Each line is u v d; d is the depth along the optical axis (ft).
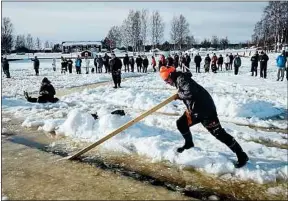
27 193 13.98
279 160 17.02
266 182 14.80
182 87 15.80
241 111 28.84
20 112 29.91
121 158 17.72
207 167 15.90
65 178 15.40
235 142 15.70
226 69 97.35
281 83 55.62
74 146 19.90
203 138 20.52
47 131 23.32
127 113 29.63
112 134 17.44
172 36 237.66
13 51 283.38
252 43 282.56
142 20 228.02
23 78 75.41
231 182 14.85
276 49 185.98
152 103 32.86
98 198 13.51
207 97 15.78
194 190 14.14
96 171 16.14
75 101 37.09
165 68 16.22
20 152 18.99
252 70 72.02
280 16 199.21
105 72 92.27
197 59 89.35
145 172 15.96
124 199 13.39
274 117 28.71
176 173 15.78
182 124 16.89
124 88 49.98
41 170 16.34
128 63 90.48
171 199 13.37
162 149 17.88
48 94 35.73
